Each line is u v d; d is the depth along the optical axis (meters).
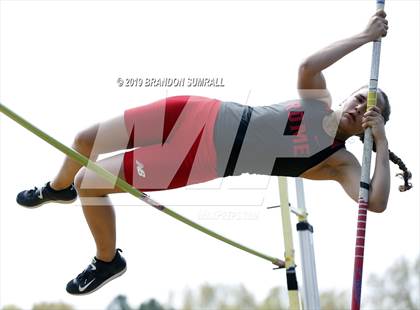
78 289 5.28
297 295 6.65
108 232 5.09
